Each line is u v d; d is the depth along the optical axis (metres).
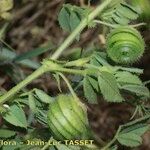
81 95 0.20
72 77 0.20
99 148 0.18
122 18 0.17
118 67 0.16
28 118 0.21
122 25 0.17
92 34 0.30
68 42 0.17
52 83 0.29
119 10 0.17
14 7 0.32
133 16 0.17
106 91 0.16
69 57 0.21
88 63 0.17
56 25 0.33
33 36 0.33
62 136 0.16
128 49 0.16
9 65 0.27
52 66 0.16
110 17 0.17
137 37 0.16
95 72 0.16
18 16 0.32
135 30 0.16
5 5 0.24
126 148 0.23
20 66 0.30
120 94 0.17
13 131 0.18
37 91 0.17
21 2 0.32
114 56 0.16
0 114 0.18
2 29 0.26
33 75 0.17
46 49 0.27
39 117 0.18
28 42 0.33
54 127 0.16
